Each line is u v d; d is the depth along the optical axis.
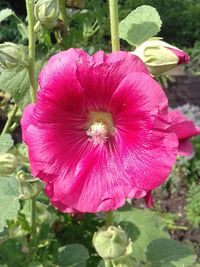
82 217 0.35
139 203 0.67
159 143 0.19
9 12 0.28
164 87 1.02
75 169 0.20
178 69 1.09
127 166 0.19
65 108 0.20
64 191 0.20
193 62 1.09
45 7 0.24
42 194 0.31
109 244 0.22
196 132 0.20
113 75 0.19
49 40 0.30
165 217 0.66
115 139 0.20
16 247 0.28
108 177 0.20
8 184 0.24
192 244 0.62
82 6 0.31
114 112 0.20
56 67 0.19
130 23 0.23
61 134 0.20
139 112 0.19
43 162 0.20
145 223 0.33
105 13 0.34
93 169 0.20
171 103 0.98
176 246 0.26
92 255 0.34
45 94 0.19
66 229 0.35
